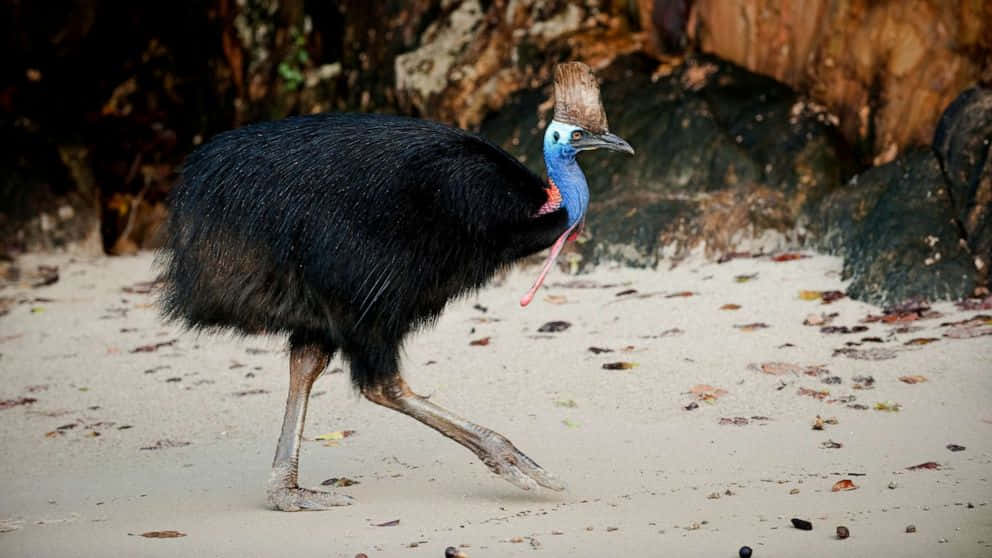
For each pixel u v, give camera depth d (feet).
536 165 73.77
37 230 88.02
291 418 38.22
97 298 73.36
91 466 43.52
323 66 96.32
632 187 70.13
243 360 57.47
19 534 35.17
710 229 65.00
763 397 45.70
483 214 36.29
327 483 39.65
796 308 56.29
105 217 92.84
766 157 67.82
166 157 96.27
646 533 32.22
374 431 45.78
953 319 52.13
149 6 96.89
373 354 37.35
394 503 37.04
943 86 63.36
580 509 35.14
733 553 30.14
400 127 37.14
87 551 33.04
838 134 67.97
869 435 40.45
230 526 35.17
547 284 65.41
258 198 36.78
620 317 57.98
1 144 90.84
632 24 80.69
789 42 70.64
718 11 73.77
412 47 89.35
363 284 36.29
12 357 60.49
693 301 58.85
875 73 66.13
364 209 36.17
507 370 51.98
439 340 57.36
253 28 97.50
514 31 83.05
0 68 92.63
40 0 92.17
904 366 47.32
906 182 59.98
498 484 38.88
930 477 35.70
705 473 37.93
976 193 57.31
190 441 46.26
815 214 64.59
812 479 36.45
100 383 54.95
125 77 96.68
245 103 97.86
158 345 60.70
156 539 33.99
